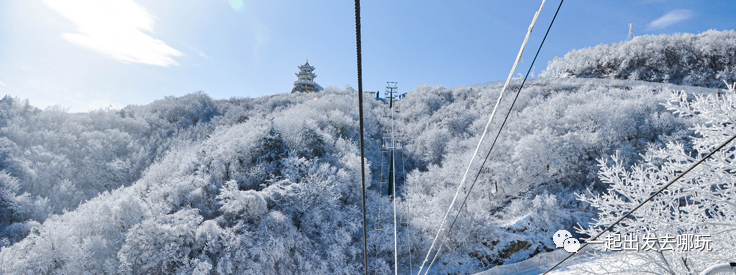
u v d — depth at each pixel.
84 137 62.56
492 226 30.09
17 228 38.16
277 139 39.84
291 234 27.33
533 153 36.75
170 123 78.25
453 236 29.80
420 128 61.91
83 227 27.47
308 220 29.95
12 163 50.59
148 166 61.66
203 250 24.88
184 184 31.61
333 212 31.30
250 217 28.06
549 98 57.72
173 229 24.92
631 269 8.58
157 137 71.00
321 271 27.06
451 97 77.19
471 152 42.97
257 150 38.22
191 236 25.62
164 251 24.11
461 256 29.50
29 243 26.16
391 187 35.81
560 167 35.25
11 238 37.53
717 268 2.31
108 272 24.38
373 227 32.16
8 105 64.25
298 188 31.19
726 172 7.99
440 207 33.16
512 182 37.47
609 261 8.94
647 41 79.12
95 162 58.12
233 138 40.06
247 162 37.38
